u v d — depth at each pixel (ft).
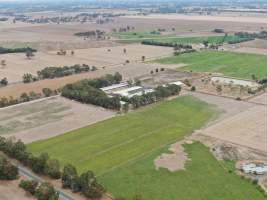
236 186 423.64
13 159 479.41
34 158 449.48
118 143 526.57
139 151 504.02
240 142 531.91
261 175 447.42
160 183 428.56
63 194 402.52
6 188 410.31
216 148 513.45
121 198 384.27
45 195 381.19
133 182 430.61
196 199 400.06
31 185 399.65
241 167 464.24
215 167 463.42
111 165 467.93
